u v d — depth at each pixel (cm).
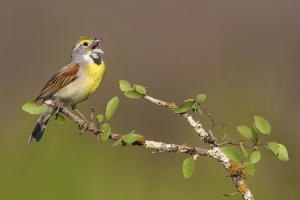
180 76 1666
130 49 1742
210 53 1741
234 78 1655
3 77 1684
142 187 1272
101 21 1828
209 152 648
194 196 1255
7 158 1254
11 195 1190
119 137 667
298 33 1781
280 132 1464
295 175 1294
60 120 736
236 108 1544
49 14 1858
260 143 636
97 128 671
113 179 1248
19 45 1772
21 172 1219
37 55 1745
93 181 1226
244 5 1883
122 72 1666
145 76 1661
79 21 1841
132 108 1546
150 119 1527
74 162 1233
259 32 1792
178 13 1861
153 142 660
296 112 1535
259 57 1722
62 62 1728
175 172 1324
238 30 1816
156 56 1723
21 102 1598
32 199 1191
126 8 1892
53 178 1210
